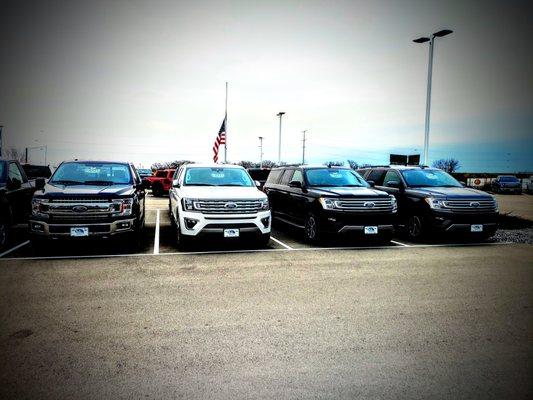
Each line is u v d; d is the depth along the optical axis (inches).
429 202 349.1
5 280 213.2
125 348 133.3
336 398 105.1
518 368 122.0
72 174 322.3
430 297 191.8
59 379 112.8
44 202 266.2
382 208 326.6
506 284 215.5
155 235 368.8
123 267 245.3
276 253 295.7
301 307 175.9
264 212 301.1
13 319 157.8
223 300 184.4
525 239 372.8
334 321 159.8
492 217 343.6
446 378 115.8
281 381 113.5
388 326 154.9
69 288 199.9
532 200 1050.7
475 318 164.2
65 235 265.1
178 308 172.9
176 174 409.7
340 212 319.0
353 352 132.3
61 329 148.4
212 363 123.7
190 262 261.4
